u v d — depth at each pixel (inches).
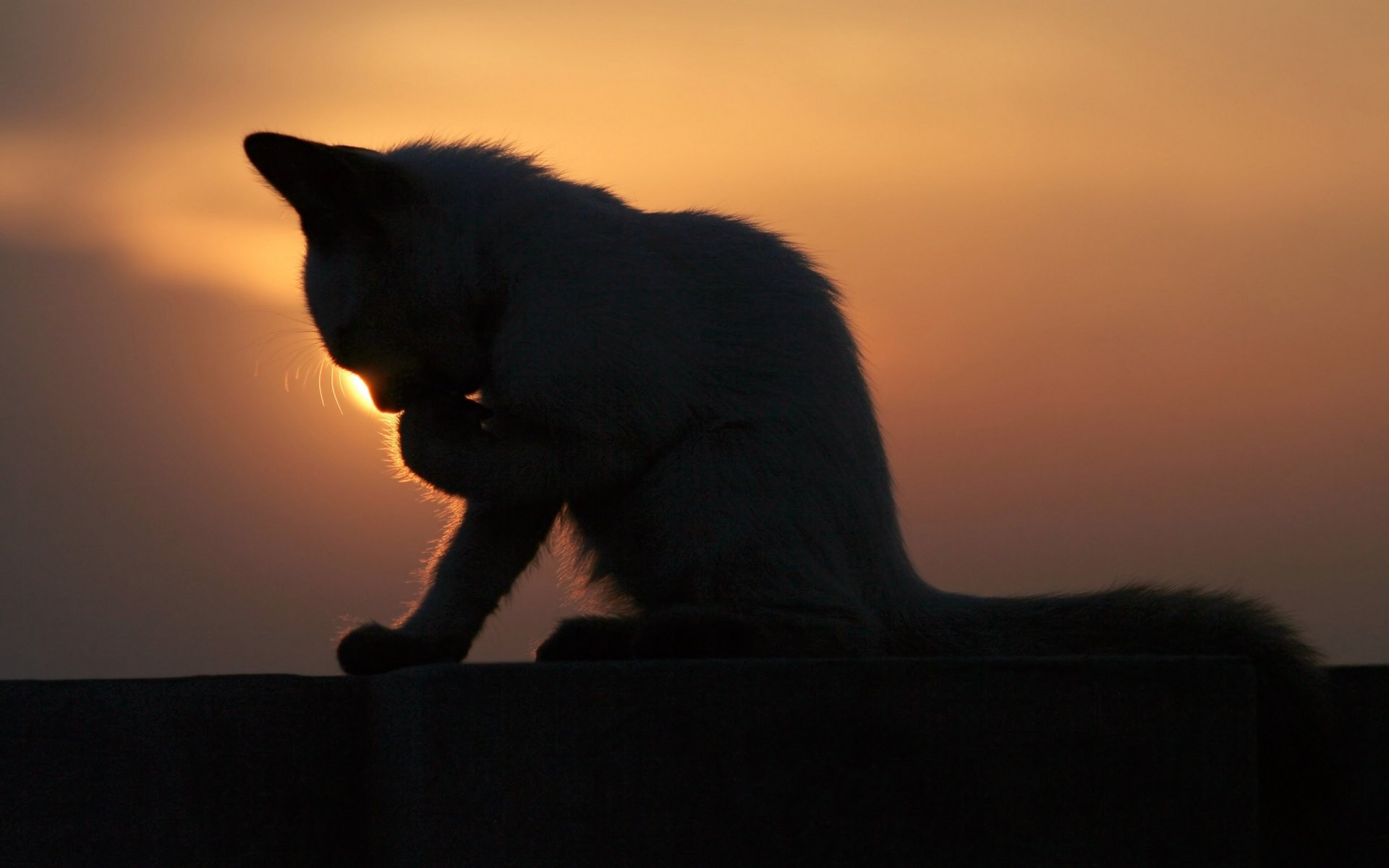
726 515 138.0
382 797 114.4
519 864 105.0
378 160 143.3
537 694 106.6
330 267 149.4
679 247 147.7
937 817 108.4
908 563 155.9
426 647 139.9
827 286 154.3
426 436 139.7
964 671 110.0
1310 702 133.2
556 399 135.1
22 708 112.2
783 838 107.3
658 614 133.3
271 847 115.2
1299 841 131.2
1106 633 144.9
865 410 150.6
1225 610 141.8
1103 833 109.0
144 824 113.0
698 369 141.3
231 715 116.0
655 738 107.3
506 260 143.5
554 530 160.1
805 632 133.6
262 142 144.0
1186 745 110.0
